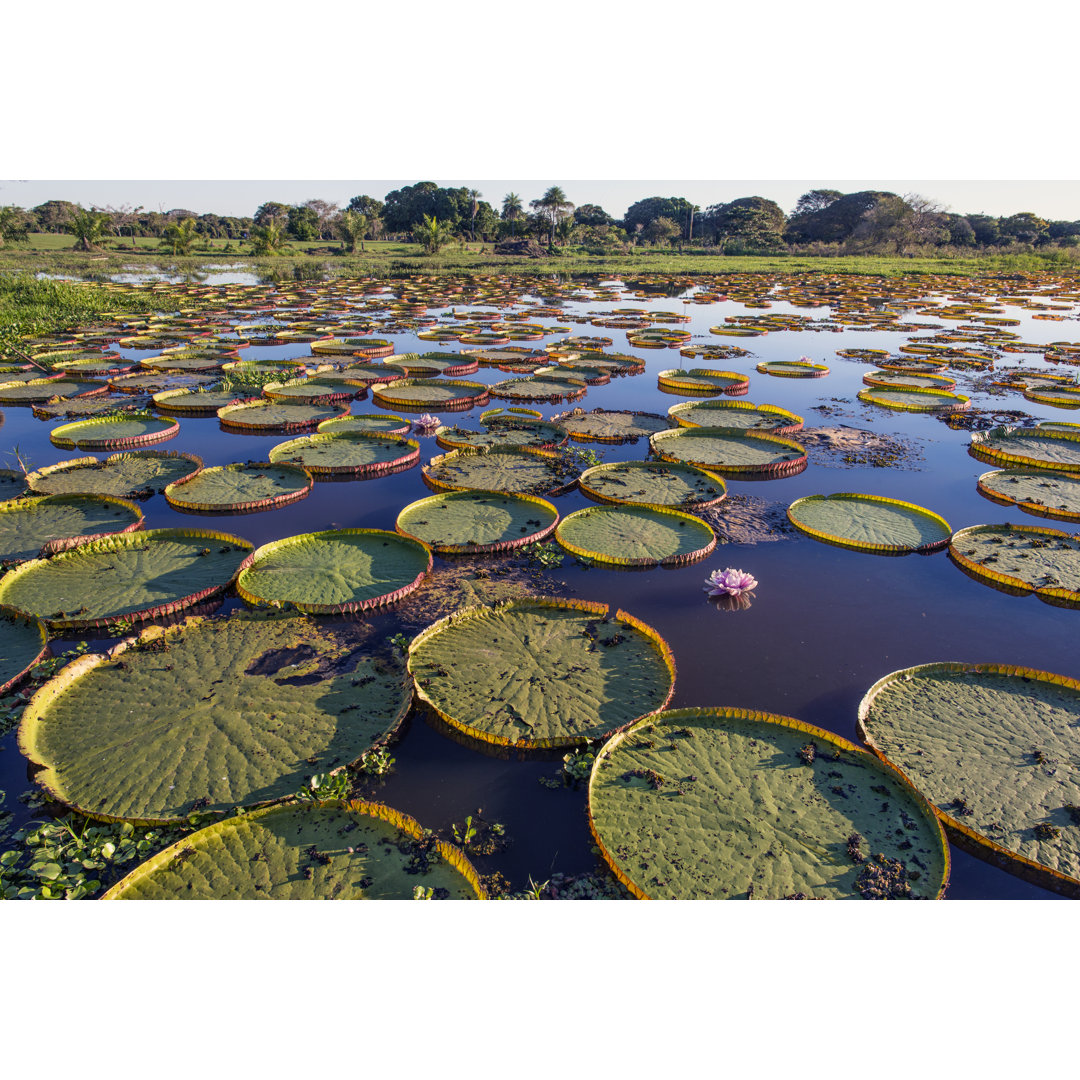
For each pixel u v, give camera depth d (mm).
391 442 9664
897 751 4109
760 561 6520
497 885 3352
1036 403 12031
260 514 7465
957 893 3312
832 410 11633
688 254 50125
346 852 3443
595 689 4602
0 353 15023
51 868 3344
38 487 7863
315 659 4926
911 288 28578
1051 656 5141
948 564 6496
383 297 24594
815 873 3350
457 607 5609
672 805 3748
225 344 15859
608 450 9586
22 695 4566
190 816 3639
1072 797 3785
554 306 22797
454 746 4242
